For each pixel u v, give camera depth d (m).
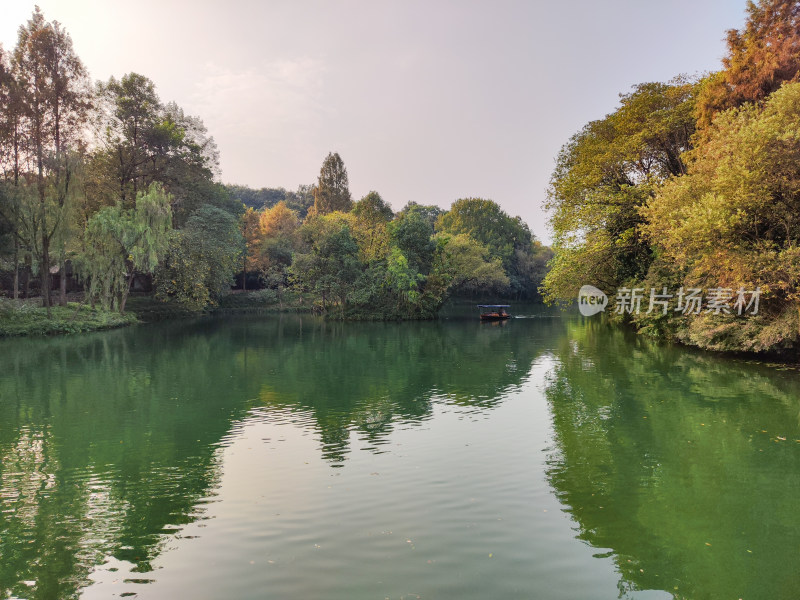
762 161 16.05
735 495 8.03
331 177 84.44
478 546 6.44
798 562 6.09
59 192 36.25
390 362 22.59
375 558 6.16
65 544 6.66
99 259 37.78
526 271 92.06
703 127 23.41
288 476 8.93
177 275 47.53
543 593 5.43
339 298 52.25
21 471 9.41
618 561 6.09
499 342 30.66
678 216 19.25
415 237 51.72
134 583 5.71
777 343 19.17
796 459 9.64
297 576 5.79
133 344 29.67
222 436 11.45
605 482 8.55
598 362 21.77
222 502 7.88
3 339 31.75
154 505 7.83
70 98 38.91
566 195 33.41
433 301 52.31
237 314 59.41
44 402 14.93
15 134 37.03
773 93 17.19
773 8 21.34
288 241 74.25
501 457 9.84
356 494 8.09
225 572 5.90
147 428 12.17
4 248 34.25
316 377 18.86
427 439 11.04
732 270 17.44
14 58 37.53
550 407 13.88
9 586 5.70
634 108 30.86
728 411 13.20
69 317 37.62
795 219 17.31
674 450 10.20
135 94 49.75
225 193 67.75
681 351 24.59
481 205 91.50
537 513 7.38
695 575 5.81
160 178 52.84
